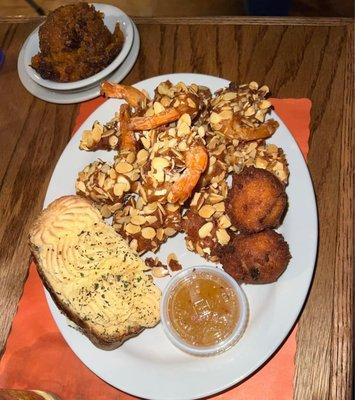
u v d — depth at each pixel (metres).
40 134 0.38
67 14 0.38
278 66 0.37
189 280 0.28
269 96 0.36
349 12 0.52
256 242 0.28
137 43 0.40
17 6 0.54
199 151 0.29
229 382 0.26
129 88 0.33
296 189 0.30
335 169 0.32
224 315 0.27
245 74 0.37
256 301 0.28
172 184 0.29
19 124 0.39
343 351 0.28
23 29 0.43
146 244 0.30
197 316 0.28
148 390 0.27
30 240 0.30
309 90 0.35
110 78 0.39
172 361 0.28
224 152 0.31
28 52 0.40
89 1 0.52
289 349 0.28
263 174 0.29
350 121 0.34
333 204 0.31
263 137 0.31
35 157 0.37
